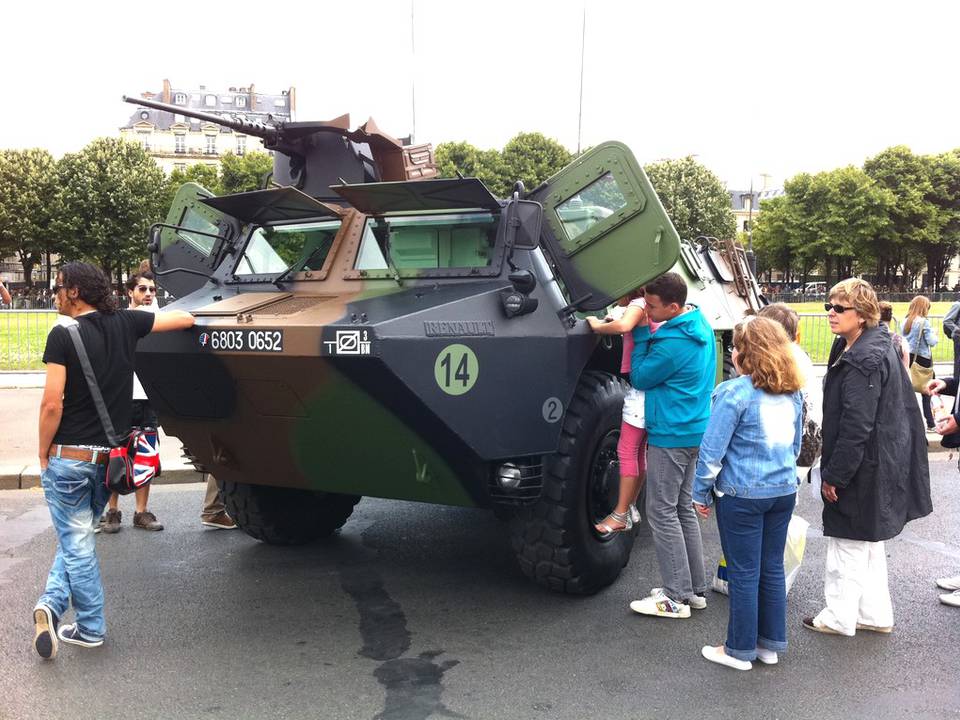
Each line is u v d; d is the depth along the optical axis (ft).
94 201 174.81
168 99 326.03
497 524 20.99
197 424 15.11
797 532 15.43
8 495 23.73
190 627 14.37
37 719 11.15
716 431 12.21
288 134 17.51
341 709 11.46
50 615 12.69
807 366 14.61
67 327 12.28
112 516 20.33
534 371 13.96
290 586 16.47
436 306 12.87
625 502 15.12
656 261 14.44
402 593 16.07
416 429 12.94
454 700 11.73
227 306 14.53
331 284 15.47
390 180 18.16
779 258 227.40
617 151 14.79
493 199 14.48
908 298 134.72
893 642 13.83
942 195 207.31
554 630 14.25
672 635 14.02
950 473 27.50
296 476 15.29
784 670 12.73
